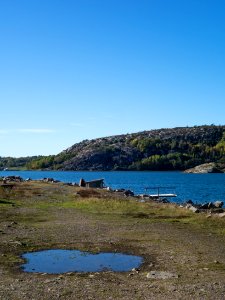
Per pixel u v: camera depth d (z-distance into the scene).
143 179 170.25
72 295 11.91
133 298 11.61
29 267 15.58
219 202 42.50
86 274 14.55
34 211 32.53
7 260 16.61
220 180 161.88
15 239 20.72
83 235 22.23
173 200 71.38
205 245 19.73
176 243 20.22
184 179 170.88
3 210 32.25
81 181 72.00
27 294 11.98
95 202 38.53
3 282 13.38
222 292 12.21
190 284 13.11
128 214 31.69
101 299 11.53
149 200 49.72
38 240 20.66
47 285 13.00
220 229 24.77
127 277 14.05
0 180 67.06
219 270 15.00
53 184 65.06
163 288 12.64
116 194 53.31
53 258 17.02
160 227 25.38
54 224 26.08
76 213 31.94
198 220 28.39
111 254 17.80
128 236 22.08
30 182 67.69
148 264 16.02
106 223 26.88
